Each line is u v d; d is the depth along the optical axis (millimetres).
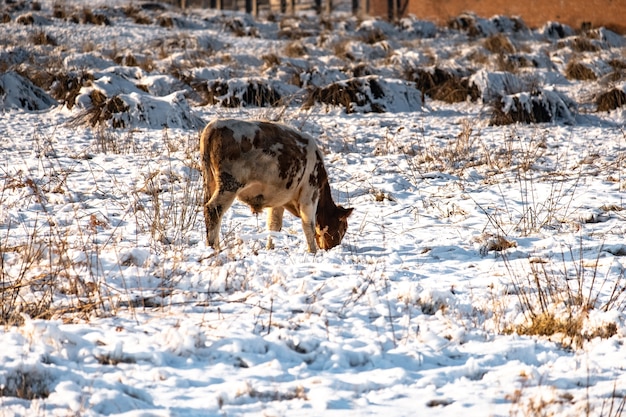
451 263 29797
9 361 17531
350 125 68812
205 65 96438
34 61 92875
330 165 51688
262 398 16781
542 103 72625
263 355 19109
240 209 39125
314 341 19891
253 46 121688
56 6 141625
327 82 86000
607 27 131750
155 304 22953
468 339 21062
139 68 87375
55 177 44938
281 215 32469
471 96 84375
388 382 17922
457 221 37594
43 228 33062
